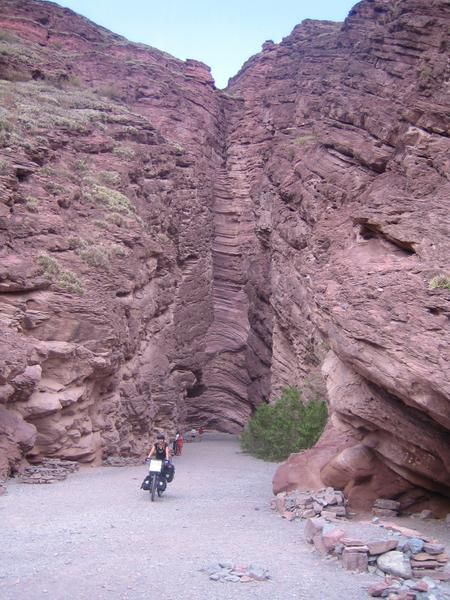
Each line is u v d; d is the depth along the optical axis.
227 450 30.94
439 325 10.28
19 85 38.34
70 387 19.72
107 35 59.19
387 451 11.70
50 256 22.19
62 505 11.80
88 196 28.12
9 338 17.53
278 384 34.66
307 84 49.78
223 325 48.03
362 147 29.23
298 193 33.25
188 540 8.88
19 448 16.36
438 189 17.50
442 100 21.39
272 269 37.19
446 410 9.55
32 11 52.81
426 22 30.02
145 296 28.88
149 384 27.98
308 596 6.43
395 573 7.03
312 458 13.24
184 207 43.28
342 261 15.06
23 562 7.47
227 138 57.25
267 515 11.23
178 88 53.84
